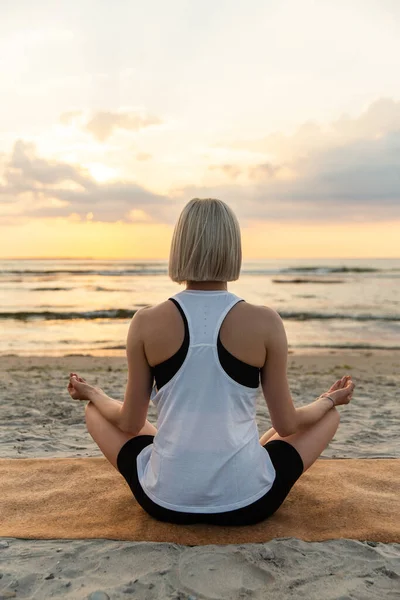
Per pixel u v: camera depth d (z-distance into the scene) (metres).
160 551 2.21
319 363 10.55
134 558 2.16
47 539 2.37
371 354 11.91
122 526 2.46
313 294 29.28
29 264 71.25
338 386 2.64
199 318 2.12
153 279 40.34
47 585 1.98
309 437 2.43
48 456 3.98
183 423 2.17
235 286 35.50
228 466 2.17
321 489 2.97
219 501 2.21
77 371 9.18
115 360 10.77
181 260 2.12
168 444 2.21
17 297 26.77
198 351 2.11
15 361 10.56
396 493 2.96
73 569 2.10
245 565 2.11
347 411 5.78
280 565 2.12
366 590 1.97
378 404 6.22
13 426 5.00
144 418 2.37
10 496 2.91
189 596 1.91
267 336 2.13
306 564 2.13
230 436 2.16
